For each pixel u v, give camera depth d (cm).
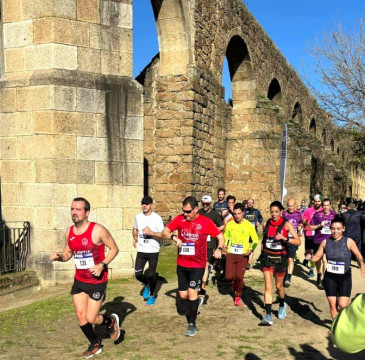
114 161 880
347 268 545
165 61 1484
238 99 2053
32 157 837
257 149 1942
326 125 3572
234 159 1973
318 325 622
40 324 609
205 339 554
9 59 862
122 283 845
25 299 752
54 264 824
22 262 827
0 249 834
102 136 867
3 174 861
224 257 902
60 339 552
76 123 841
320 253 563
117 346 527
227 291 824
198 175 1502
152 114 1501
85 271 473
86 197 852
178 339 553
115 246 483
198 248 578
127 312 668
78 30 848
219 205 1032
